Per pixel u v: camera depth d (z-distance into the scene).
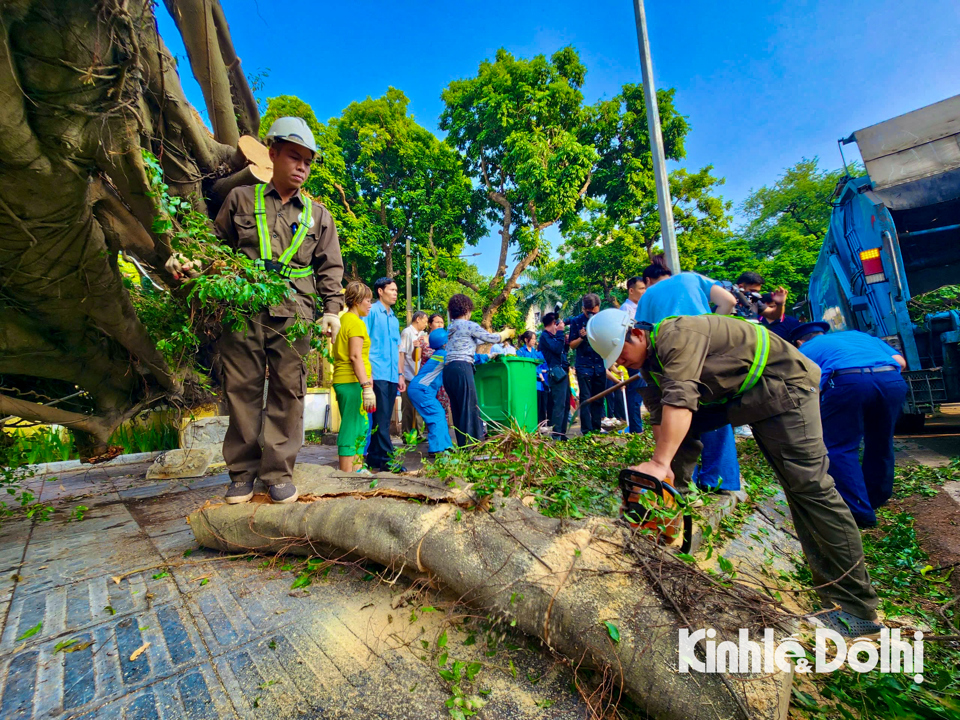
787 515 3.75
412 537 2.01
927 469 4.79
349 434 4.11
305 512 2.49
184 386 6.24
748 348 2.10
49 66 2.35
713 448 3.44
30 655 1.82
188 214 2.64
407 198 24.28
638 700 1.39
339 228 21.25
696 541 2.44
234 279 2.51
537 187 19.62
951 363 6.20
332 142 22.56
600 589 1.55
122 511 4.10
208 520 2.76
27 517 3.92
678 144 22.52
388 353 4.73
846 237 7.63
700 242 27.62
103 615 2.12
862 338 3.51
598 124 22.64
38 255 3.32
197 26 4.49
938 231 6.83
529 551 1.72
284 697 1.57
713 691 1.29
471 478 2.46
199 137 4.49
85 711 1.51
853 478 3.26
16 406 4.65
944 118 7.04
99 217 3.65
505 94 21.31
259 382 2.83
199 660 1.77
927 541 3.20
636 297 6.48
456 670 1.63
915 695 1.66
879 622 2.17
